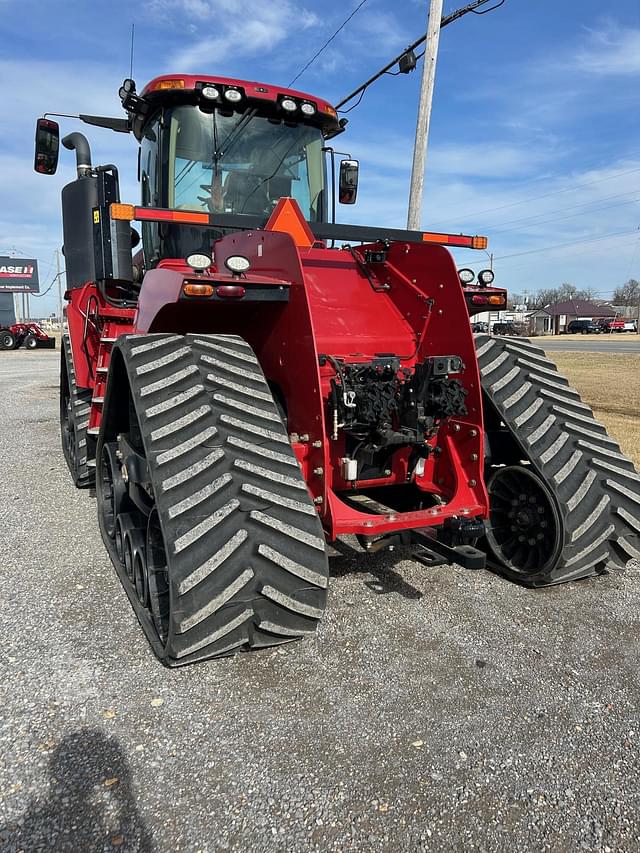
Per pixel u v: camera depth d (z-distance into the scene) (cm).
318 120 472
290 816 188
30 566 371
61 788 197
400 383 320
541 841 181
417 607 323
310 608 255
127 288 454
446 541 306
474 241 388
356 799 195
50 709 235
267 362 316
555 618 312
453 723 231
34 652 275
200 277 258
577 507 328
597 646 286
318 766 208
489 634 296
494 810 192
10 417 947
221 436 257
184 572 234
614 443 358
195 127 434
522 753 216
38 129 505
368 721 232
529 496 346
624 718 236
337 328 336
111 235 409
